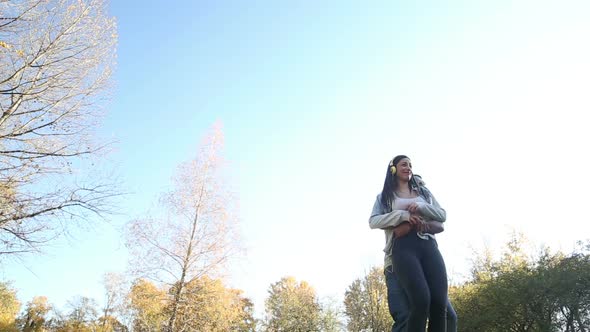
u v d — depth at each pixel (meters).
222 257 14.94
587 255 19.50
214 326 14.55
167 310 14.32
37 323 34.44
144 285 14.45
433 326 1.85
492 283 20.44
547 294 18.28
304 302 32.03
